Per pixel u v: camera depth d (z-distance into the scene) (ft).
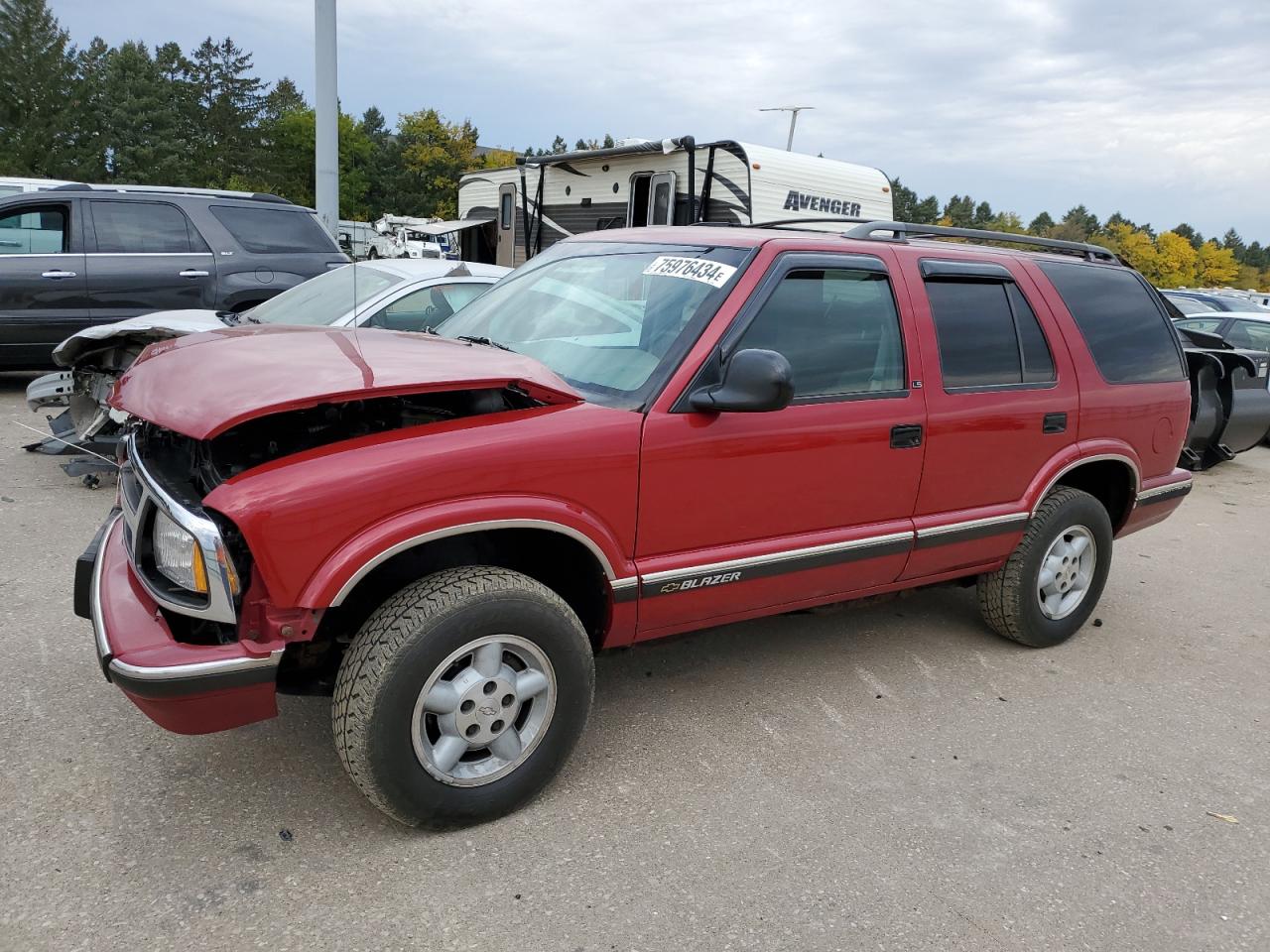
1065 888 9.21
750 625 15.53
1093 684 14.15
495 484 8.93
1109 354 14.84
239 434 9.39
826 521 11.65
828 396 11.43
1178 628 16.93
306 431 9.67
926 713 12.75
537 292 12.85
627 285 11.82
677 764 11.01
